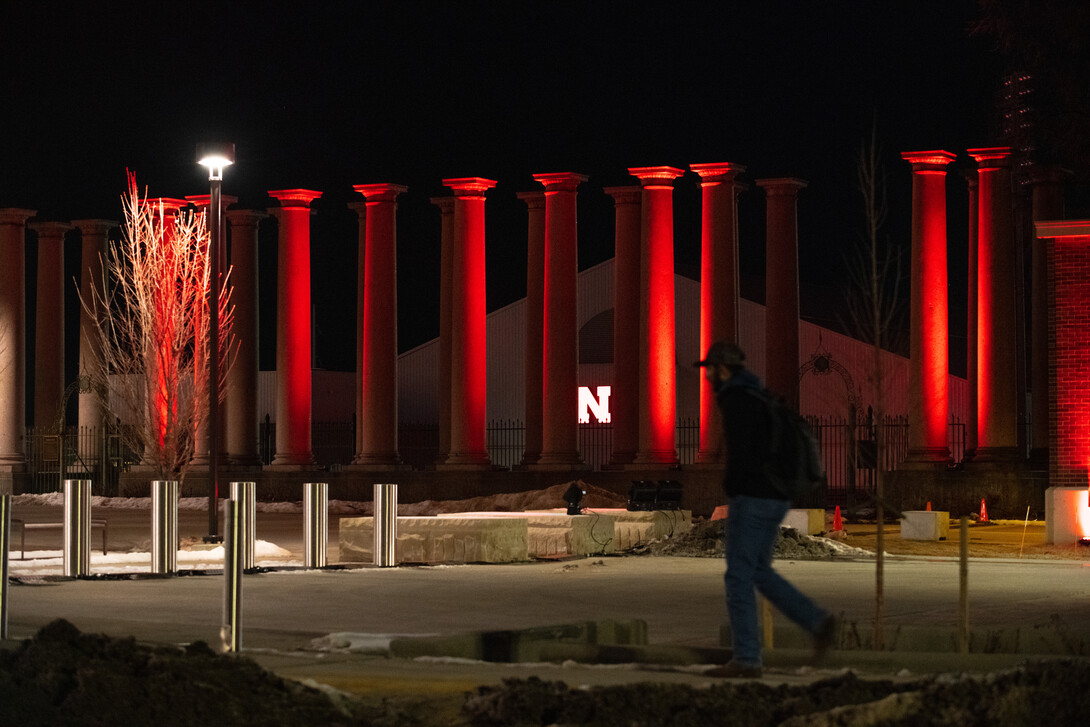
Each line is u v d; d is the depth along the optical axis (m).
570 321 50.56
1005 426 46.56
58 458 62.25
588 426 66.88
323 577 23.59
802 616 10.88
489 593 21.02
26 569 25.41
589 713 8.59
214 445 30.56
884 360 58.66
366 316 54.59
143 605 18.39
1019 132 45.94
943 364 46.53
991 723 8.08
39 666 9.39
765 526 10.74
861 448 18.58
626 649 13.05
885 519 43.28
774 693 9.12
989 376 46.59
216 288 30.72
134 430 42.00
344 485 54.12
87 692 8.84
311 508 25.34
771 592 10.94
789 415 10.74
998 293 46.62
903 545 32.72
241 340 58.03
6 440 61.94
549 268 50.75
